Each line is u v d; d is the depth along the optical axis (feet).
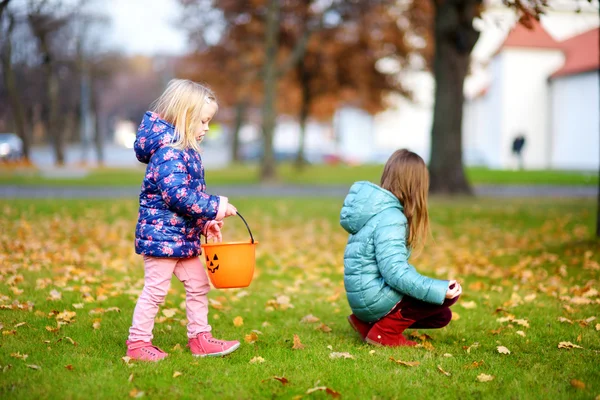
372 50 91.50
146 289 12.50
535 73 106.42
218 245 12.46
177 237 12.25
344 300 18.98
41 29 63.62
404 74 97.40
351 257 13.53
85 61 110.22
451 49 48.70
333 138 150.51
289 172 86.17
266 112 70.79
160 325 15.39
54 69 103.50
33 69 110.01
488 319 16.33
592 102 96.22
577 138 99.81
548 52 106.22
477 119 122.72
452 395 10.75
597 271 21.89
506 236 31.45
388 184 13.76
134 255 25.27
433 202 45.27
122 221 35.06
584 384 11.07
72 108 133.80
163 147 12.03
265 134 70.69
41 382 10.85
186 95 12.16
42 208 39.70
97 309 16.38
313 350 13.35
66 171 83.20
